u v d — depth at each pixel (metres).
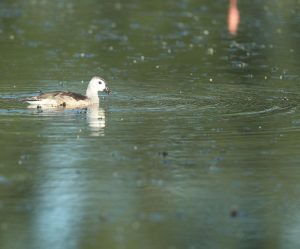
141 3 50.47
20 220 17.20
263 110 25.62
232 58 35.31
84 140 22.08
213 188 18.91
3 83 29.39
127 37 39.78
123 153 21.08
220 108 25.84
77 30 41.25
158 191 18.72
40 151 21.16
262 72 32.28
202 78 30.89
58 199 18.19
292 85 29.72
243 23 44.03
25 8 47.66
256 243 16.36
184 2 51.22
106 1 50.84
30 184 18.98
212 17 45.88
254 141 22.11
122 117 24.53
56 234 16.61
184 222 17.20
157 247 16.08
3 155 20.80
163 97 27.38
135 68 32.81
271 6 49.72
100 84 26.20
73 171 19.78
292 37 40.38
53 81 29.95
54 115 24.73
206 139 22.28
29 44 37.62
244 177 19.53
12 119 24.12
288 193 18.66
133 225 17.05
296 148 21.55
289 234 16.83
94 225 17.06
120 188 18.83
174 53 36.19
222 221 17.31
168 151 21.23
